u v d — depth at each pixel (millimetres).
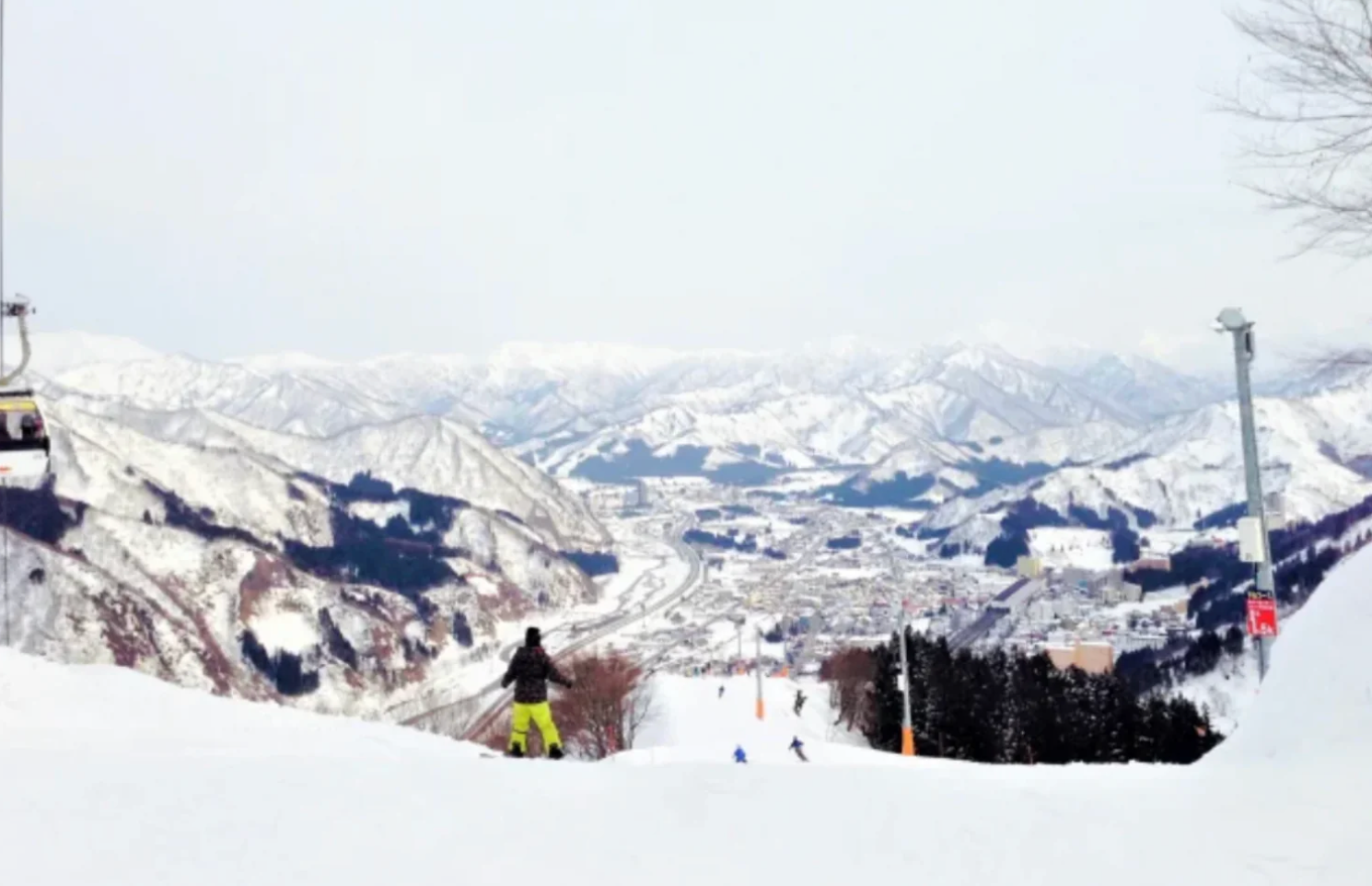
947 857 6820
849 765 10156
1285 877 6227
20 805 7832
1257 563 15742
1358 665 9461
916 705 59750
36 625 82500
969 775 9492
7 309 23141
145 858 6648
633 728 61594
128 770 9195
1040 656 68500
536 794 8484
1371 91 11445
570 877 6457
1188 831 7164
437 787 8719
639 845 7117
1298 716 9578
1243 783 8430
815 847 7039
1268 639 15562
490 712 92125
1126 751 55750
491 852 6930
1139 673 100250
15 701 15367
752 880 6414
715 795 8438
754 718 67000
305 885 6223
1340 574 11094
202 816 7633
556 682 14375
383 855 6828
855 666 74438
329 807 7957
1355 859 6402
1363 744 8531
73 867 6465
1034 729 56688
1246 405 15961
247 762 9773
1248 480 16000
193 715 16609
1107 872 6445
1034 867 6586
